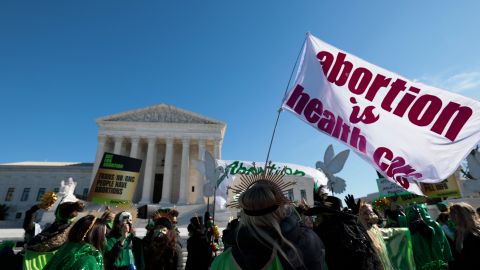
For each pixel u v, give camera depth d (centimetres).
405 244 695
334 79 674
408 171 559
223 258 272
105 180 1334
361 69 653
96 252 429
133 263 673
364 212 501
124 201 1338
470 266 464
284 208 268
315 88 686
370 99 627
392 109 602
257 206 257
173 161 7044
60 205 555
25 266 495
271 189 271
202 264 837
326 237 394
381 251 488
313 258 245
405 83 602
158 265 668
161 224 696
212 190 1216
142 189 6638
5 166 7625
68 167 7700
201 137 6638
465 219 487
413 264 683
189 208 4897
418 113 576
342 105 650
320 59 702
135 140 6531
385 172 578
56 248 520
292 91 704
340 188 783
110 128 6569
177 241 730
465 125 530
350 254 368
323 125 657
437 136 551
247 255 244
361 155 607
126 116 6788
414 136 571
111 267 628
